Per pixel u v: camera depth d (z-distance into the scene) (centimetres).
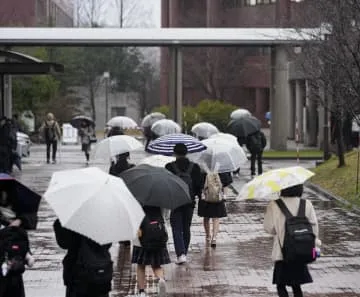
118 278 2155
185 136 2603
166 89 12556
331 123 5834
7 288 1437
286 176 1669
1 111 6000
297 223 1647
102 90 14338
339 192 3994
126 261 2380
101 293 1498
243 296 1947
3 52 5128
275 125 7431
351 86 3170
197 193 2333
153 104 14762
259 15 11356
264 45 7069
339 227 3025
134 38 6712
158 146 2559
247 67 11800
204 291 2003
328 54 3403
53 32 6581
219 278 2158
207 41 6844
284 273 1672
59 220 1445
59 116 9925
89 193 1427
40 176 5122
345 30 3098
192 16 12444
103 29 6681
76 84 12444
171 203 1844
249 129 4991
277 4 9438
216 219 2625
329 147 5962
